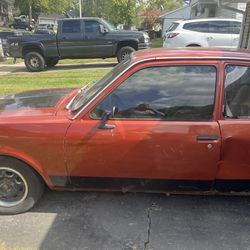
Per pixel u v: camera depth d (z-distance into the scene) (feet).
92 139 10.32
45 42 44.55
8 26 193.47
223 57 10.29
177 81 10.32
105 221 11.10
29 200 11.33
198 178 10.66
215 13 78.23
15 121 10.60
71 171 10.81
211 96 10.25
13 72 45.55
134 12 159.53
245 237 10.41
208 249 9.90
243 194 11.14
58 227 10.82
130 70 10.32
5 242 10.16
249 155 10.35
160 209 11.69
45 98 12.63
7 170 10.94
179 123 10.23
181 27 44.42
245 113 10.36
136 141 10.25
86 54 45.14
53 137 10.41
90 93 11.02
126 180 10.87
